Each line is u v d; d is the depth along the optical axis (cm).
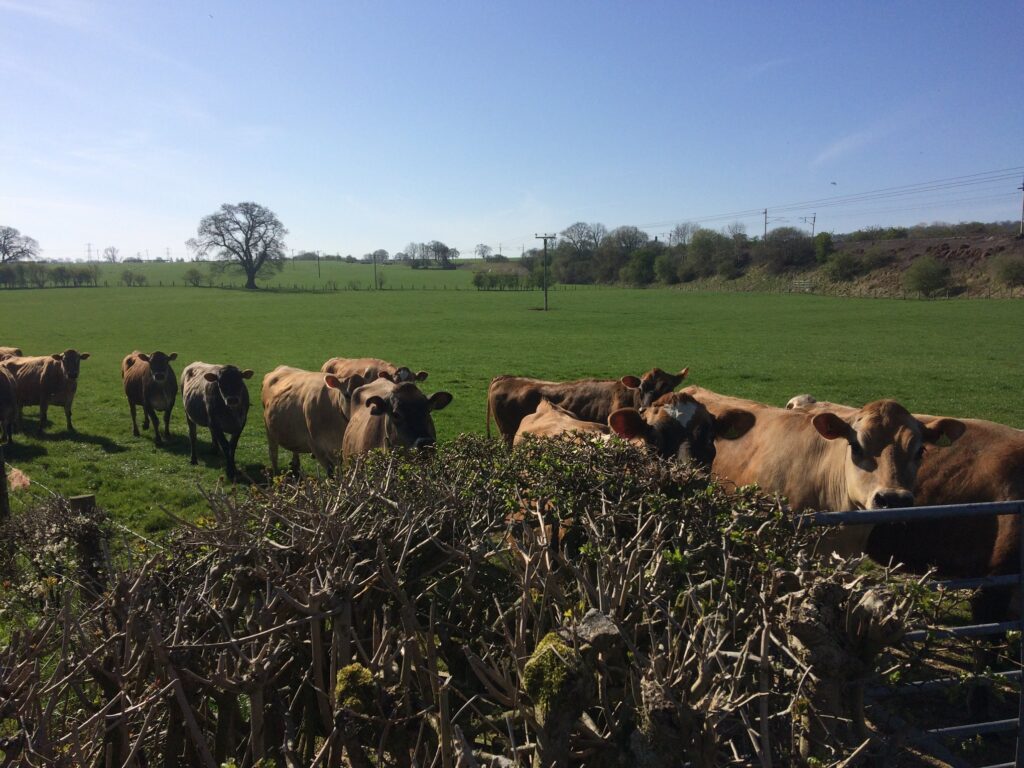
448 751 275
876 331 4141
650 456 458
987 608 541
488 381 2444
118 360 3209
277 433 1211
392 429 825
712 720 244
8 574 484
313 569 348
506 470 439
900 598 281
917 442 550
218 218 11288
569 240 14375
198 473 1266
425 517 390
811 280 9144
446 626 366
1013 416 1745
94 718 277
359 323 5238
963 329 4147
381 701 297
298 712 339
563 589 356
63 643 299
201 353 3500
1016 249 7944
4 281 11356
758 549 332
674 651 272
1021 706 399
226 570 356
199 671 317
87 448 1486
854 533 573
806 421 643
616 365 2873
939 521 564
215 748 313
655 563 326
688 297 8062
